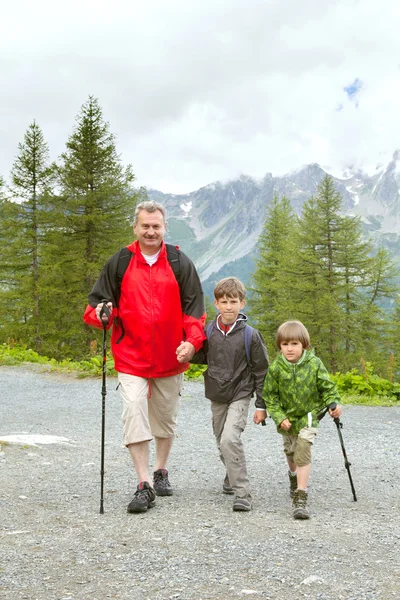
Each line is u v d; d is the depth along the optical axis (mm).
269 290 40500
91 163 29875
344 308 36375
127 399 4340
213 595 2648
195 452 6590
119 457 6199
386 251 38719
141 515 4039
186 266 4504
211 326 4598
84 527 3729
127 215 29875
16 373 15102
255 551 3260
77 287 28672
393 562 3105
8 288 29828
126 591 2697
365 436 7617
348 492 4879
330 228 37062
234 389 4484
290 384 4336
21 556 3168
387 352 35375
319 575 2900
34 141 29859
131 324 4422
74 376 14398
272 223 43469
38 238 29547
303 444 4234
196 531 3637
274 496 4730
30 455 6117
